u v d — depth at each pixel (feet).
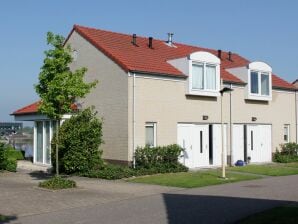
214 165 84.33
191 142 80.79
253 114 92.73
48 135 84.12
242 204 44.14
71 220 37.65
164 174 70.08
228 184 59.82
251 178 66.08
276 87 98.12
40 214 40.65
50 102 55.06
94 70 79.46
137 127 73.31
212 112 84.17
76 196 50.34
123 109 73.41
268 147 96.12
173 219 37.47
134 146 72.79
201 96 82.38
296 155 98.27
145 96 74.49
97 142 71.26
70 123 70.64
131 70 72.54
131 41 87.61
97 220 37.45
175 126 78.38
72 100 56.59
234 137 88.69
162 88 76.74
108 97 76.18
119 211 41.24
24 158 97.96
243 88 90.74
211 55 82.74
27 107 90.53
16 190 54.95
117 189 55.72
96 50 79.20
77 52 83.41
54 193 52.60
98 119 73.72
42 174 73.05
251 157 92.22
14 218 38.99
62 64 54.95
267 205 43.45
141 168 70.64
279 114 99.09
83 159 69.51
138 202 45.98
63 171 73.20
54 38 55.21
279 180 63.98
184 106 79.71
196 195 50.21
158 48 89.61
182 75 78.89
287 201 45.52
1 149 77.82
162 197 49.06
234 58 106.42
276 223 33.81
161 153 73.10
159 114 76.18
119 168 69.31
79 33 83.20
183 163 79.00
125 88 73.26
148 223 36.06
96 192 53.26
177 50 92.58
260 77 92.94
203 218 37.78
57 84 54.08
